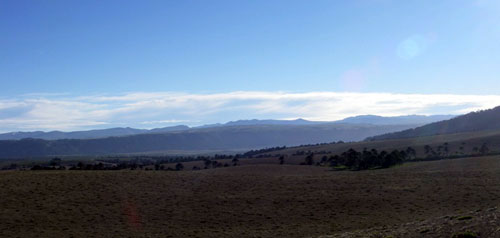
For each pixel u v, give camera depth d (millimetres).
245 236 27141
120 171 58875
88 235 28312
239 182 51094
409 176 51031
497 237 14156
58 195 40719
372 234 19953
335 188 44688
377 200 37062
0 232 28906
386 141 145875
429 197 36625
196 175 57031
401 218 29109
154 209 36750
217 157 151375
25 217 32938
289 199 39500
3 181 45688
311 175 59281
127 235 28344
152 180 50906
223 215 34312
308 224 30062
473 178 45625
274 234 27344
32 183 45219
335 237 21281
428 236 16531
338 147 149250
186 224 31656
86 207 36844
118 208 36844
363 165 78000
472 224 16859
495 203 30828
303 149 162500
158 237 27703
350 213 32875
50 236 28016
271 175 59375
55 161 142375
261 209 36000
